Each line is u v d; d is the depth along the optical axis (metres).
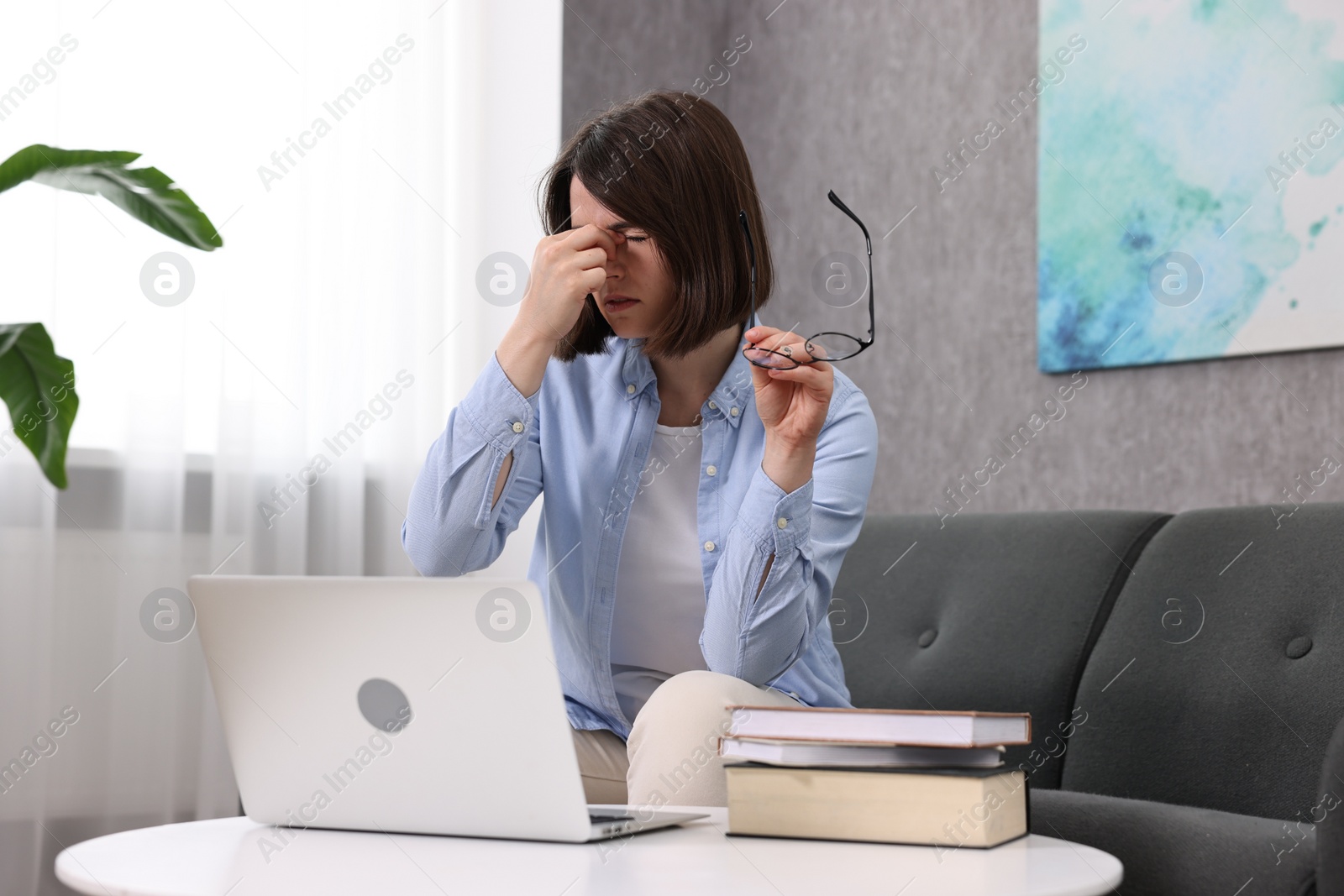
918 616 1.64
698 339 1.18
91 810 1.99
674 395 1.30
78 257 2.04
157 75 2.13
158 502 2.08
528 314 1.17
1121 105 2.08
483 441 1.17
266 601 0.82
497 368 1.18
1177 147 2.00
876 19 2.53
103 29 2.08
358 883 0.69
